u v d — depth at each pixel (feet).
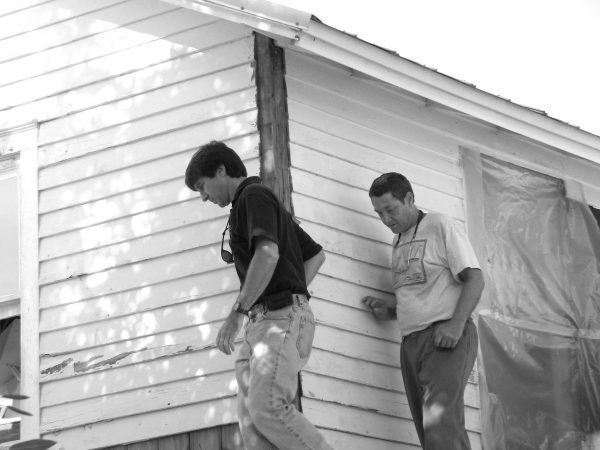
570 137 27.40
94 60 25.85
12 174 26.13
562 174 28.32
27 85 26.25
